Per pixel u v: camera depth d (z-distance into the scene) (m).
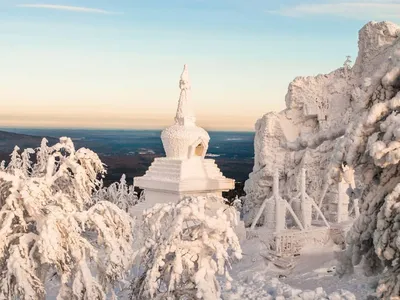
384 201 16.09
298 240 29.61
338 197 34.19
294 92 43.16
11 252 13.42
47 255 13.17
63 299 13.77
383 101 16.73
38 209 13.88
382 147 14.52
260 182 42.72
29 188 13.80
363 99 17.25
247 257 28.73
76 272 13.84
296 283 25.64
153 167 34.28
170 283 13.05
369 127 15.81
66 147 15.37
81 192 15.51
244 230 31.28
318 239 30.39
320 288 19.31
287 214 36.78
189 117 34.75
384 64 17.00
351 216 38.62
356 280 25.05
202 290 12.82
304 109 42.44
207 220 13.14
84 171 15.23
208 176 33.72
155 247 13.62
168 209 13.65
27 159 21.45
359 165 16.62
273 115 42.94
